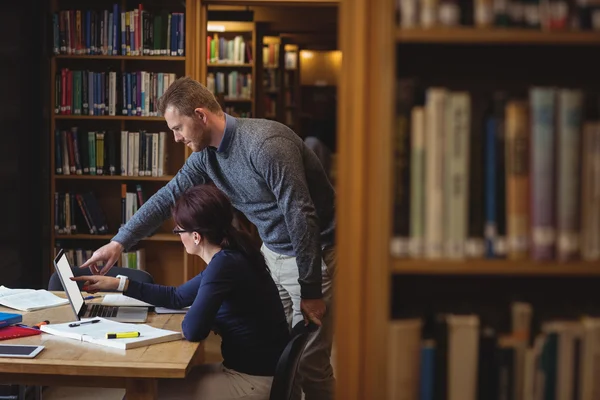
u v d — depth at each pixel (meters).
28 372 2.35
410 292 1.59
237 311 2.79
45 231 5.25
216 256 2.79
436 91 1.38
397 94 1.40
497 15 1.39
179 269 5.55
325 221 3.38
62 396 4.50
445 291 1.59
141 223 3.42
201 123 3.11
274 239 3.31
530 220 1.39
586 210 1.38
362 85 1.42
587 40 1.37
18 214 4.85
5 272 4.64
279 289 3.39
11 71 4.71
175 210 2.88
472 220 1.41
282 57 8.84
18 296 3.28
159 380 2.78
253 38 7.20
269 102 8.79
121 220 5.39
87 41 5.20
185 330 2.65
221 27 7.11
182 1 5.37
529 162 1.39
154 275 5.55
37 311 3.08
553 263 1.38
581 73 1.54
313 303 3.03
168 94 3.11
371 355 1.44
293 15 8.27
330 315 3.43
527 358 1.45
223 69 7.41
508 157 1.39
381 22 1.38
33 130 5.10
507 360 1.45
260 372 2.80
